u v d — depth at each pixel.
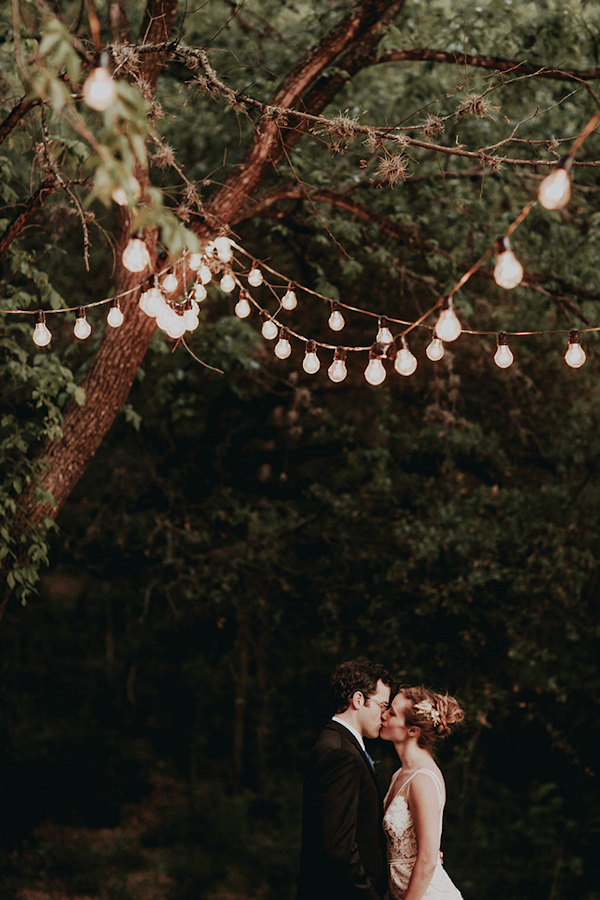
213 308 7.76
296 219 6.16
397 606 7.37
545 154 6.07
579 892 7.59
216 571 7.86
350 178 6.27
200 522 8.01
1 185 4.53
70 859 8.38
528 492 7.83
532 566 7.10
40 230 6.92
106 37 6.00
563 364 7.49
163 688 11.61
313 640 7.78
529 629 7.17
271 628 8.41
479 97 3.28
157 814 9.80
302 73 4.63
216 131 6.94
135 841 9.15
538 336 7.16
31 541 4.68
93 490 8.82
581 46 5.84
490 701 7.01
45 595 11.85
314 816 2.86
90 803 9.57
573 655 8.13
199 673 10.95
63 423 4.63
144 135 1.70
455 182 6.34
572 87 5.97
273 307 7.80
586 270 6.02
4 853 8.42
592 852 7.84
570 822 7.95
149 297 2.18
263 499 8.07
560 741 7.54
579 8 5.85
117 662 11.64
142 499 8.34
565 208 6.20
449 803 8.69
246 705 10.75
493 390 7.98
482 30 5.62
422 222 6.38
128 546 8.29
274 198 5.20
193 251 1.61
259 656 9.59
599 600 7.71
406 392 7.94
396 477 7.71
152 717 11.43
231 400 8.19
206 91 3.20
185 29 5.44
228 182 4.64
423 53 5.19
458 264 5.91
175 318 2.35
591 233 6.34
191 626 10.50
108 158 1.55
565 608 7.36
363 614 7.48
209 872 8.34
